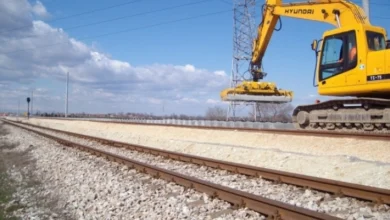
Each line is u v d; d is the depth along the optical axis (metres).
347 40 16.56
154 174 11.40
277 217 6.70
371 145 12.98
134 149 19.11
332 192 8.53
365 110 15.91
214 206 7.87
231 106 36.25
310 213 6.17
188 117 51.47
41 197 10.11
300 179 9.40
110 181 11.03
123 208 8.30
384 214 6.90
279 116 42.28
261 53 26.44
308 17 20.06
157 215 7.61
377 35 16.55
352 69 16.30
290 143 15.87
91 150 17.92
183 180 9.91
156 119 51.34
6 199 10.24
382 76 15.26
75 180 11.84
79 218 7.94
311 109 18.38
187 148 19.44
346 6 17.70
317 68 17.91
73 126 50.31
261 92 29.09
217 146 17.98
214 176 11.29
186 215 7.45
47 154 18.98
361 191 7.89
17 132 40.94
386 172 10.09
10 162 17.91
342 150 13.48
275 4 23.20
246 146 17.14
